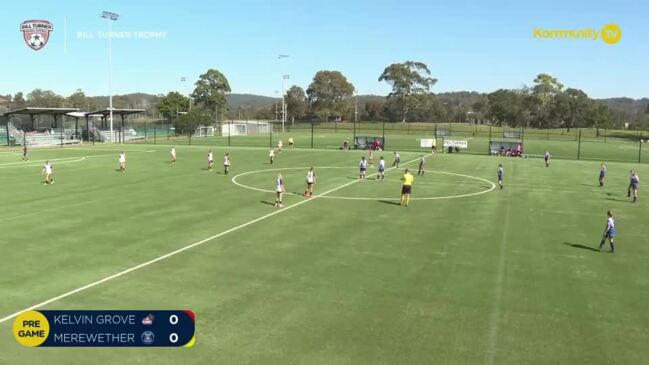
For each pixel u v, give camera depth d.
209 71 170.88
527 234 24.19
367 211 29.22
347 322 14.18
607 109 185.25
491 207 30.78
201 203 31.20
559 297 16.20
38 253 20.45
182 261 19.52
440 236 23.62
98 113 90.88
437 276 18.05
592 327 14.02
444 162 57.53
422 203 31.88
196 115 116.75
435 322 14.23
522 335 13.47
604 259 20.28
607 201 33.41
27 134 85.19
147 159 57.97
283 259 19.88
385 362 11.96
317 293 16.34
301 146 82.94
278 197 30.61
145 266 18.89
